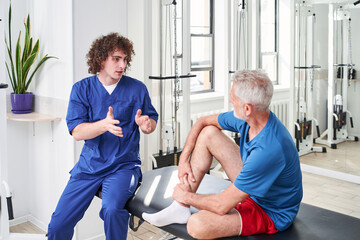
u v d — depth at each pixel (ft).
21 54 10.80
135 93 8.02
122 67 7.63
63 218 7.44
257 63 18.51
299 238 6.01
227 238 6.18
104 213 7.11
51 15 9.76
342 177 14.79
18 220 11.37
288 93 19.43
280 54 19.83
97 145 7.68
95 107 7.84
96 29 9.51
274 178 5.90
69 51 9.19
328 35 15.35
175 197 6.58
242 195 6.00
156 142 12.98
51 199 10.54
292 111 16.76
